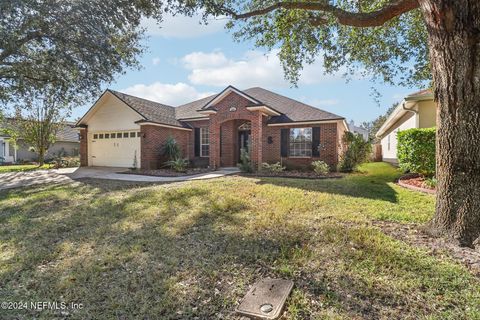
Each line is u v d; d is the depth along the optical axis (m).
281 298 2.69
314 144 14.02
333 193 7.28
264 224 4.81
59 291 3.02
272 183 8.91
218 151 14.46
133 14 9.43
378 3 6.78
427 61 7.92
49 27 10.12
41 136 19.97
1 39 9.55
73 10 9.73
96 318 2.56
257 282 3.02
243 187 8.21
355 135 13.79
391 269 3.12
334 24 7.38
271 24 7.68
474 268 3.08
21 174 13.83
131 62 12.80
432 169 8.69
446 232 3.94
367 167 15.06
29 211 6.50
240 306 2.62
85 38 10.67
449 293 2.65
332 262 3.33
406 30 7.71
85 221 5.55
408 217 5.00
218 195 7.17
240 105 13.63
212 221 5.17
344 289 2.79
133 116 15.88
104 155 17.17
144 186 9.35
